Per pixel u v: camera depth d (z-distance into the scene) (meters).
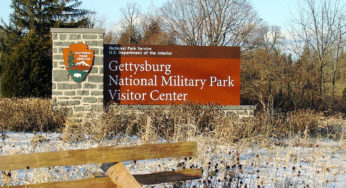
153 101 12.23
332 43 22.75
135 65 12.17
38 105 11.45
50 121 10.85
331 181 6.79
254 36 32.50
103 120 9.71
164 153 4.41
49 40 25.72
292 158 8.36
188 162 7.00
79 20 31.28
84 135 9.45
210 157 7.23
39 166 3.92
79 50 11.57
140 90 12.20
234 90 12.59
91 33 11.61
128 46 12.13
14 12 30.17
